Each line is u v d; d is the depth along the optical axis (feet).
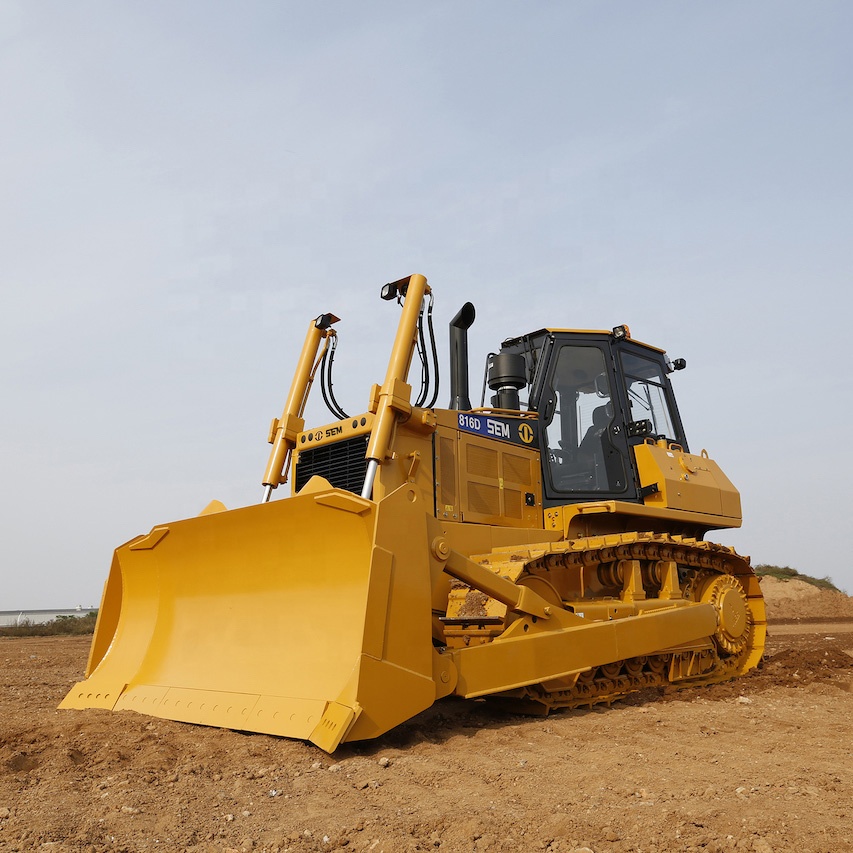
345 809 12.30
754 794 13.00
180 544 21.43
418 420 22.15
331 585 17.90
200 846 10.75
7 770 14.16
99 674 22.03
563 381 27.73
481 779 14.25
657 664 25.80
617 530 27.55
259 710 16.99
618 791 13.30
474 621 19.38
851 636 54.70
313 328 27.02
